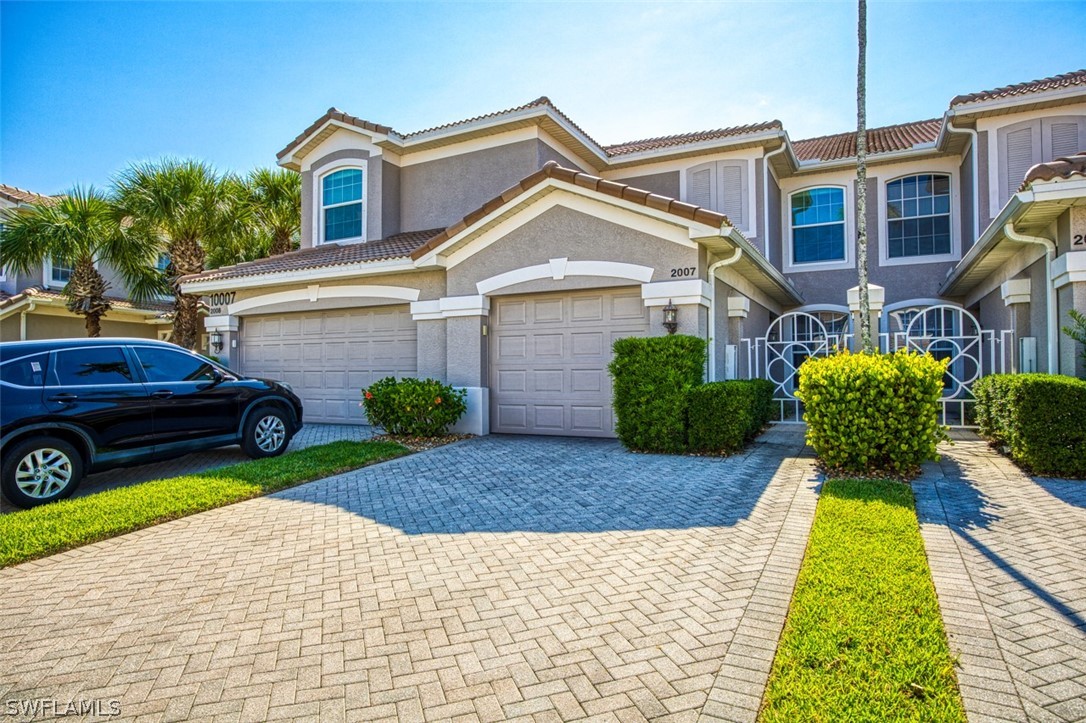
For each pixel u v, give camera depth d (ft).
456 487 24.08
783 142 49.62
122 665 11.07
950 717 8.63
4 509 22.65
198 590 14.43
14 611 13.43
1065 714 8.95
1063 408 22.12
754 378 37.42
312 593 14.12
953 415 40.09
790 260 57.47
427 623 12.51
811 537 16.40
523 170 47.57
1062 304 27.37
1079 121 42.96
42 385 23.35
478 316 38.01
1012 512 18.49
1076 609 12.27
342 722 9.32
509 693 9.97
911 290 53.36
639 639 11.62
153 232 53.98
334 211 54.34
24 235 50.39
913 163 53.21
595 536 17.75
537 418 37.37
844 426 24.07
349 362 45.03
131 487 23.52
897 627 11.21
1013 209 26.25
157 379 26.91
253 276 45.47
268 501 22.40
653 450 30.50
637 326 34.65
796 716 8.79
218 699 9.98
